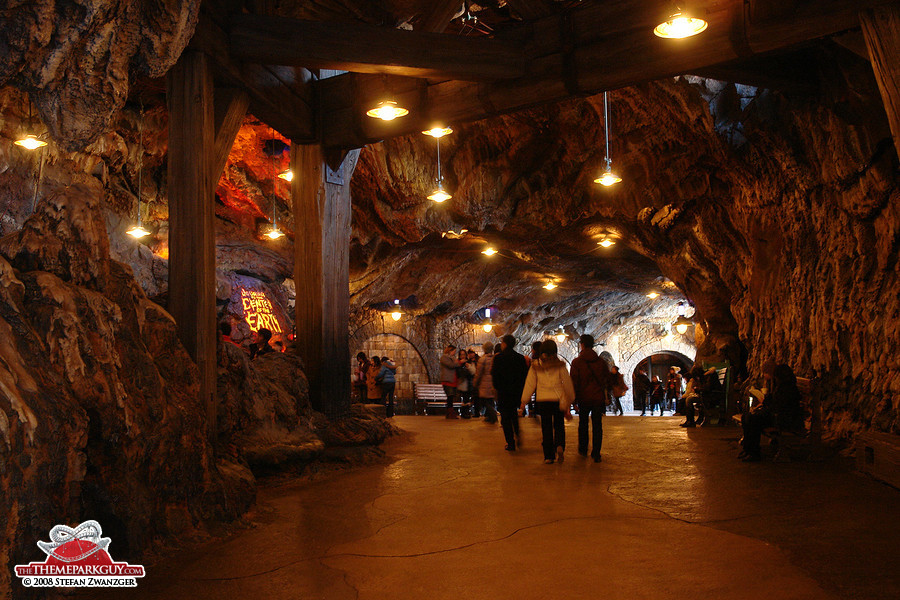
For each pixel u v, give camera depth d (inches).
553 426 333.4
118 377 173.9
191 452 202.2
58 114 183.6
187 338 256.1
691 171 530.0
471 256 868.0
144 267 614.5
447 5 364.2
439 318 1018.1
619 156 547.8
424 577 158.6
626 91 473.4
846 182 340.2
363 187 641.6
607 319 1227.2
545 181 603.8
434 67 316.8
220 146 297.9
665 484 268.1
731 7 284.2
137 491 171.9
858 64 291.3
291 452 294.5
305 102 384.2
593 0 360.2
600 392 339.3
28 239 176.7
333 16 388.8
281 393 327.6
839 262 363.9
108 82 183.3
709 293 668.1
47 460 140.3
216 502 207.9
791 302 434.9
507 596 145.2
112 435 165.5
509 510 225.9
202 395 252.7
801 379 355.9
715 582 150.6
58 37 162.4
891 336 309.1
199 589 151.9
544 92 326.6
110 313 182.4
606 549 177.8
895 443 257.8
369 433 380.2
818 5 266.1
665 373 1464.1
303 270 394.3
